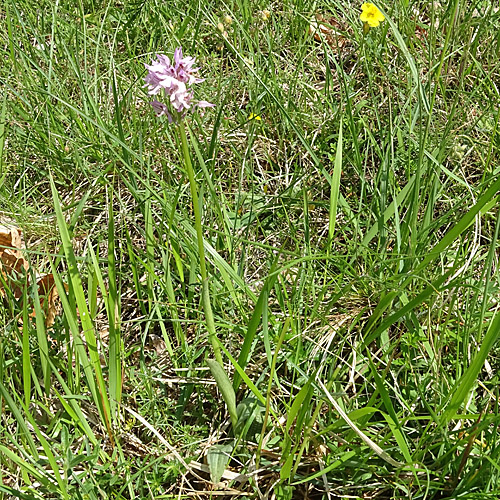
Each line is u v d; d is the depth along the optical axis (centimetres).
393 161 66
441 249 48
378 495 49
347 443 48
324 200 71
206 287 48
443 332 53
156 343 61
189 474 51
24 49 91
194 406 55
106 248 69
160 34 90
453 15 57
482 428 44
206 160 69
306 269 60
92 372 51
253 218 66
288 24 91
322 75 87
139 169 72
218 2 94
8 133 75
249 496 49
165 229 65
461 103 76
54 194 48
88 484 47
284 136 77
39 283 60
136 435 53
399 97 79
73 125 77
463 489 46
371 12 75
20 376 56
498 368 54
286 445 48
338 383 53
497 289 57
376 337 54
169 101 44
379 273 58
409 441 50
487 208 49
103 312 64
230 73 85
